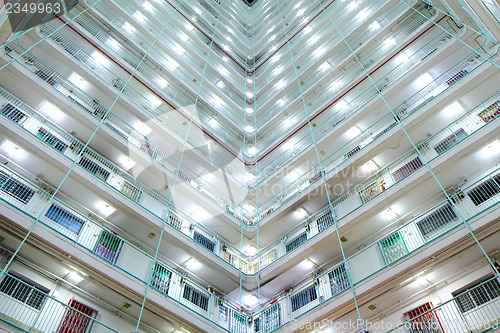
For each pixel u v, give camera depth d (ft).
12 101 37.37
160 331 35.70
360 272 34.86
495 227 27.55
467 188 33.22
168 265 40.86
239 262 47.42
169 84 57.67
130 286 31.17
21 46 40.96
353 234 39.52
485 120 36.76
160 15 66.90
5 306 26.58
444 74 43.50
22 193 33.09
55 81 42.80
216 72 67.77
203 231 46.34
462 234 28.50
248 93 71.77
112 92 45.32
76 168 35.81
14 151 34.22
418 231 34.17
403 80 44.73
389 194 36.76
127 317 34.30
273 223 47.55
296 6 82.69
